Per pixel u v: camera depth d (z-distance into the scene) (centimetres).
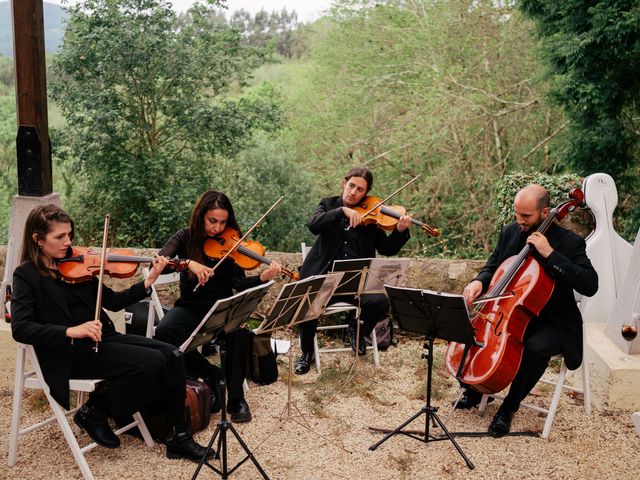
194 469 352
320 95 1305
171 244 421
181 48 916
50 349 343
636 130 902
